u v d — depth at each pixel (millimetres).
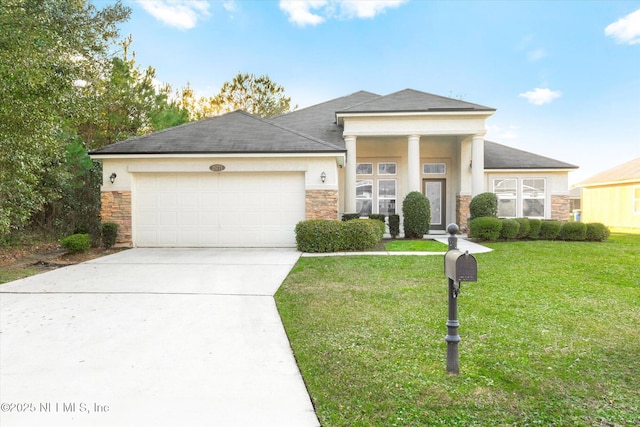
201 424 2594
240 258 9891
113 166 11898
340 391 3027
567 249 11094
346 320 4805
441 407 2762
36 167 8953
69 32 11336
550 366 3439
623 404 2799
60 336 4340
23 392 3041
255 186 11992
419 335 4262
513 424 2551
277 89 32844
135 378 3295
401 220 17172
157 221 12023
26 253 11203
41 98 7965
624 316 4957
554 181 17062
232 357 3754
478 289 6414
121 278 7500
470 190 16219
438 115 14922
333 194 11789
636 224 21875
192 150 11688
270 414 2719
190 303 5719
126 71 17812
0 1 7129
